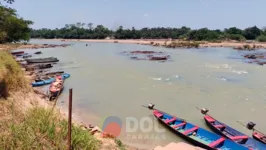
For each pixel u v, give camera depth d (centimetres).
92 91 2623
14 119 778
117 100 2288
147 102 2233
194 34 11788
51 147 685
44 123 763
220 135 1565
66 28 16162
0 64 1117
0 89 973
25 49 7888
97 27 15538
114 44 10775
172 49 7944
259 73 3612
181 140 1496
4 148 629
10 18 2730
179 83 2966
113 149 943
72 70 3944
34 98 1194
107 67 4234
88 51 7300
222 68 4059
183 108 2072
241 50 7675
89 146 757
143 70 3878
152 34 14038
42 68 4078
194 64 4509
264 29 13225
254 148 1359
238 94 2481
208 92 2559
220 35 11850
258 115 1917
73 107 2056
